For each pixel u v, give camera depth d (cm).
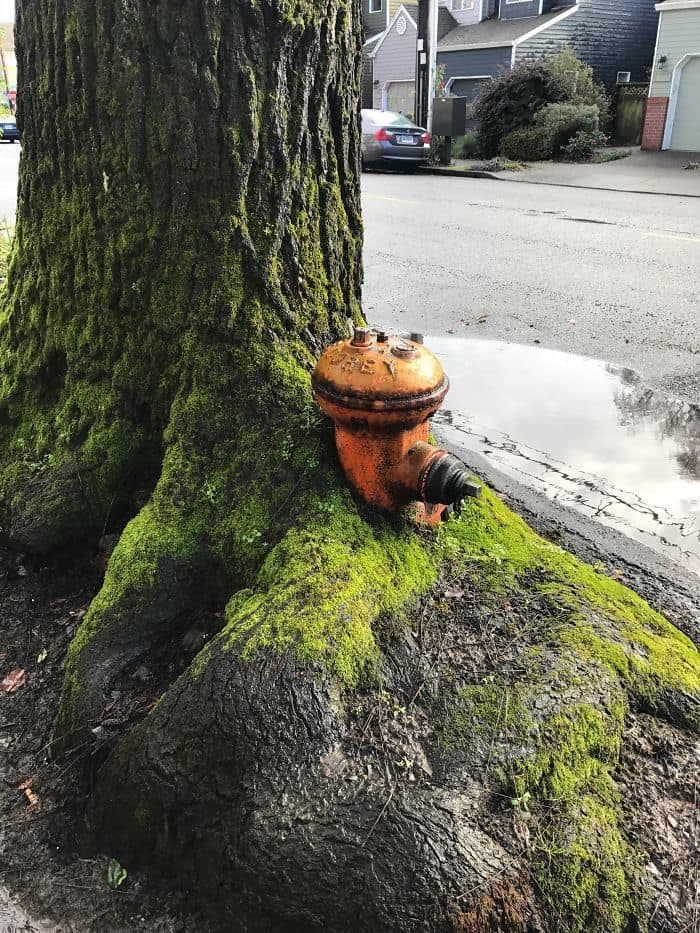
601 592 236
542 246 926
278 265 255
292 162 253
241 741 178
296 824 168
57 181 278
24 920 182
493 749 180
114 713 215
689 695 203
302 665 185
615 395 495
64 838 200
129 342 270
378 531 228
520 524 266
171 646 230
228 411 250
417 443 220
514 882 160
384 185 1559
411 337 603
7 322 313
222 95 238
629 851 170
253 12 232
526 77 2039
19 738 227
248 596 216
